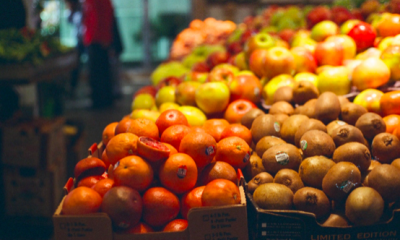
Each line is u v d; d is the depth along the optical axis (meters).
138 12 10.66
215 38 4.72
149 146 1.30
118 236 1.21
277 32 3.31
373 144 1.49
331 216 1.31
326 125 1.68
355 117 1.64
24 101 4.44
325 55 2.22
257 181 1.44
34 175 3.02
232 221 1.21
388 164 1.35
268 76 2.23
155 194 1.28
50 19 7.60
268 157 1.49
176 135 1.47
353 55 2.31
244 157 1.49
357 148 1.38
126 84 9.48
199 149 1.38
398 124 1.62
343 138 1.49
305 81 1.86
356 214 1.25
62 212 1.26
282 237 1.27
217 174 1.41
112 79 7.26
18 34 3.44
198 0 9.35
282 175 1.41
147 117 1.80
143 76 10.41
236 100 2.09
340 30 2.55
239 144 1.49
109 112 6.62
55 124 3.11
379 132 1.55
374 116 1.56
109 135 1.70
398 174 1.30
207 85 2.01
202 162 1.40
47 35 4.13
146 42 10.59
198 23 5.72
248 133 1.65
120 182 1.27
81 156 3.86
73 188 1.39
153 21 10.70
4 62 3.16
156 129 1.53
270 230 1.27
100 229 1.20
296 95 1.86
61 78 4.77
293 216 1.25
